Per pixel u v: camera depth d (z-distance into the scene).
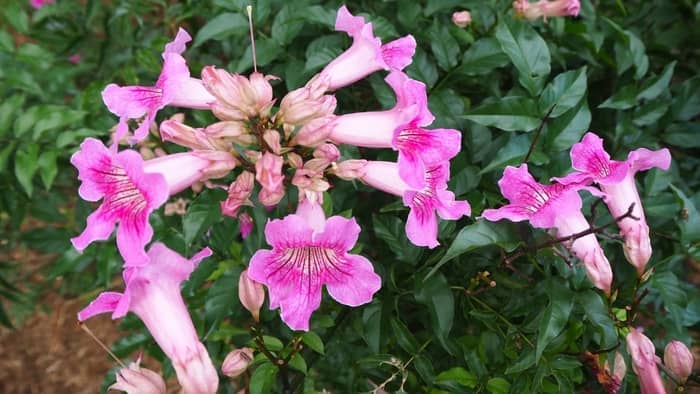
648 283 0.34
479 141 0.38
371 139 0.29
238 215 0.38
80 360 0.88
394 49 0.33
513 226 0.32
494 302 0.38
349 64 0.31
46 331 0.91
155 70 0.48
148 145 0.45
